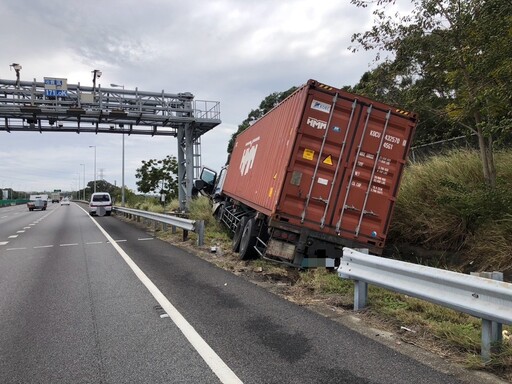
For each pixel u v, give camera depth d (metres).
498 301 3.87
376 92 10.14
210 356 4.39
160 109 30.83
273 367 4.11
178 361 4.30
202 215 19.75
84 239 16.06
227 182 15.66
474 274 4.31
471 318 5.32
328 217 8.24
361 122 8.36
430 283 4.61
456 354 4.32
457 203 7.93
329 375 3.91
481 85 7.27
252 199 10.87
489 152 8.20
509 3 6.47
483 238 7.57
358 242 8.31
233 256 10.92
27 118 29.30
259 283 7.88
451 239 8.39
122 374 4.04
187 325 5.40
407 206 9.32
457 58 7.45
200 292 7.15
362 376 3.87
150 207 36.31
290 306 6.23
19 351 4.67
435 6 7.87
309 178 8.21
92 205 34.62
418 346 4.57
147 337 5.01
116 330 5.28
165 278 8.33
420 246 9.02
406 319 5.27
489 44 6.77
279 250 8.21
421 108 9.14
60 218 33.38
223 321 5.55
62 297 7.00
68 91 29.38
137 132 33.06
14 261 11.09
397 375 3.88
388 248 9.57
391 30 8.73
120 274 8.79
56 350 4.67
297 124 8.20
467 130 9.48
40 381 3.94
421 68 8.75
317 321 5.48
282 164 8.45
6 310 6.33
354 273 5.81
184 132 33.06
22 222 29.36
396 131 8.44
